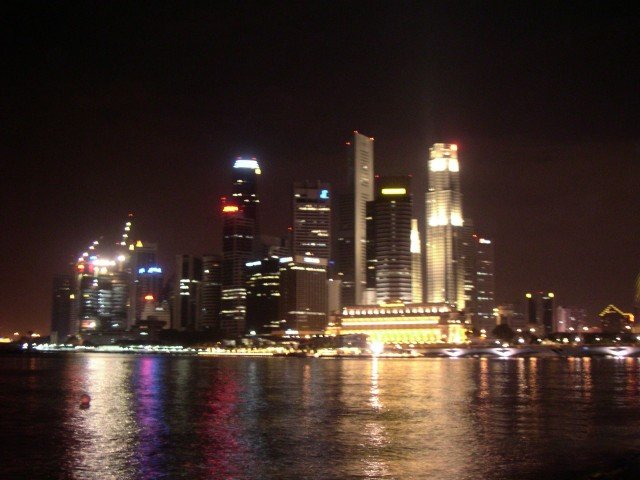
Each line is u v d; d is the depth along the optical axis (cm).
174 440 11062
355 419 13375
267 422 13050
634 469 8712
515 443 10594
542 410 14612
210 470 8956
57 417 13888
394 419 13338
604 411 14412
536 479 8350
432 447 10312
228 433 11738
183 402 16725
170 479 8531
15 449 10344
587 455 9656
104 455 9900
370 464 9212
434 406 15525
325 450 10150
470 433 11544
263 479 8488
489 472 8712
